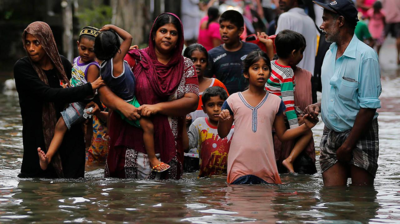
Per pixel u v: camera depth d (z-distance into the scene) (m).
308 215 6.30
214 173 9.60
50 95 8.20
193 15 26.42
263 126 8.34
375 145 7.95
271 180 8.37
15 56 29.53
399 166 9.62
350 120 7.88
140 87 8.34
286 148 9.99
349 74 7.80
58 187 7.70
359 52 7.79
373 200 7.09
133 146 8.39
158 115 8.35
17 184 7.91
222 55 11.51
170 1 27.88
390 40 42.97
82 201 6.87
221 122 8.30
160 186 7.84
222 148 9.57
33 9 29.98
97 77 9.06
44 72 8.52
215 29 17.27
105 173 8.61
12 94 21.50
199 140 9.75
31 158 8.51
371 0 30.69
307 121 8.38
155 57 8.52
